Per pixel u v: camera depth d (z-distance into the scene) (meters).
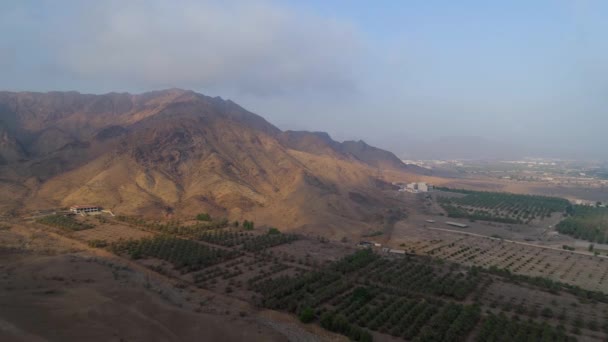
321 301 98.25
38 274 95.62
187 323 74.38
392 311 93.25
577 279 126.00
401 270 124.25
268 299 97.06
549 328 83.69
